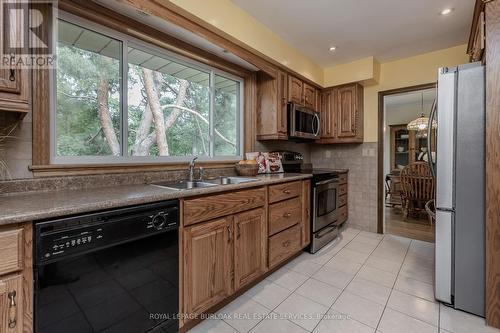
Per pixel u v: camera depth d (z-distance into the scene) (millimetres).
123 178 1696
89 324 1041
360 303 1734
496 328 1477
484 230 1569
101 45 1653
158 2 1570
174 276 1353
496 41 1464
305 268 2283
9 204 1007
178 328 1382
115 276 1117
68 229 968
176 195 1332
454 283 1669
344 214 3506
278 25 2334
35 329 904
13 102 1075
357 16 2176
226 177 2375
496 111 1475
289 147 3520
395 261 2436
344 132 3365
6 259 841
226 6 1944
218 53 2244
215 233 1578
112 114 1718
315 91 3402
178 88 2178
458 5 2000
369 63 3074
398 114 5812
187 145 2264
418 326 1495
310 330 1463
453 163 1670
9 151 1259
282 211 2211
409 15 2150
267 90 2750
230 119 2686
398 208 4930
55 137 1442
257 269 1930
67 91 1505
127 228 1139
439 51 2887
